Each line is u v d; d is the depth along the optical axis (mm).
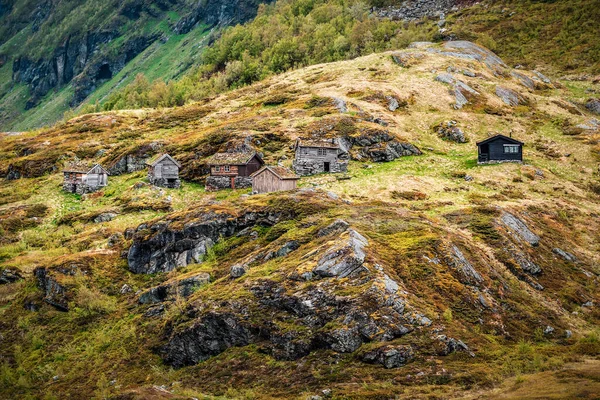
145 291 78188
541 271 76625
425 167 119000
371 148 124312
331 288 61312
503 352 56062
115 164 136875
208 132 142625
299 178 106875
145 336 70312
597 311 69875
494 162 120750
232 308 63969
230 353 61625
